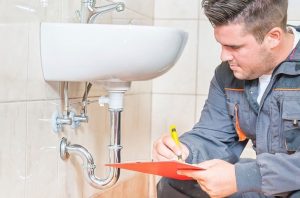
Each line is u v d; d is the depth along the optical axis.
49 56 1.32
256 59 1.29
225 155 1.51
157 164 1.14
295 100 1.33
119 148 1.48
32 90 1.32
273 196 1.45
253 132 1.48
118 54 1.23
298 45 1.31
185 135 1.53
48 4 1.38
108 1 1.83
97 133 1.81
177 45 1.31
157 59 1.27
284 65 1.31
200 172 1.20
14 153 1.24
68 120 1.47
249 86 1.41
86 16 1.50
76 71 1.30
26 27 1.27
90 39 1.23
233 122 1.52
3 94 1.18
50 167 1.44
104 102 1.46
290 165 1.20
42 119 1.38
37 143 1.36
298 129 1.33
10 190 1.23
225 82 1.50
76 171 1.64
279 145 1.38
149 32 1.21
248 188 1.21
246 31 1.24
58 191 1.50
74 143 1.60
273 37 1.26
